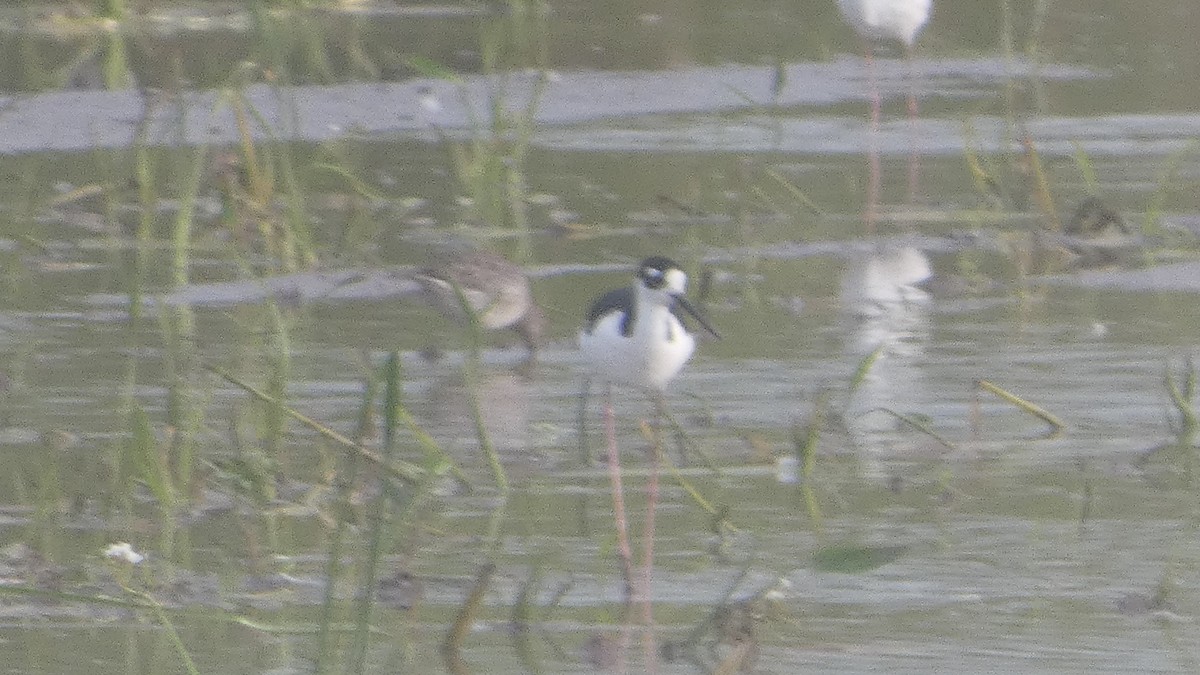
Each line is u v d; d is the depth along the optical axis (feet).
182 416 39.45
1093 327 46.11
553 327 46.83
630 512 34.83
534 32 87.97
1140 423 38.99
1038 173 57.06
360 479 36.37
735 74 79.15
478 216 57.72
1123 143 67.10
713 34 87.71
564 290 50.16
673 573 31.81
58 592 29.43
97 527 34.53
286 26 91.09
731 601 30.48
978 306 48.39
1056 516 34.04
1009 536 33.12
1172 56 81.41
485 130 70.44
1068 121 70.64
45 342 45.70
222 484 36.65
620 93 76.13
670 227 57.11
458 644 29.09
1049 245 54.24
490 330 47.21
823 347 44.73
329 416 39.96
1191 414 37.86
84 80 76.84
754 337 45.70
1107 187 60.95
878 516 34.24
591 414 40.27
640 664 28.32
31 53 83.51
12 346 45.32
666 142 68.80
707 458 36.42
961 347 44.55
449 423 39.55
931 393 41.01
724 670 27.89
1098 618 29.55
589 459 37.63
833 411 39.73
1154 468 36.55
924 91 76.79
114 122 70.85
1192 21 88.33
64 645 29.40
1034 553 32.30
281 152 57.88
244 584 31.78
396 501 28.71
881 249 54.24
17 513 35.09
